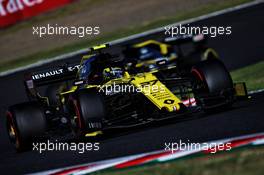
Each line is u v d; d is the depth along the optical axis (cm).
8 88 7556
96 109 3559
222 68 3684
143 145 3253
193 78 3788
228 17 9538
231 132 3114
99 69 4012
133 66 4106
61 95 4222
